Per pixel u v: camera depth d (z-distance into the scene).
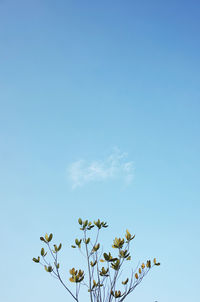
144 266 4.37
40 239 4.30
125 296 4.11
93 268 4.29
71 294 4.05
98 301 4.01
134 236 4.50
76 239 4.55
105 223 4.72
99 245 4.45
